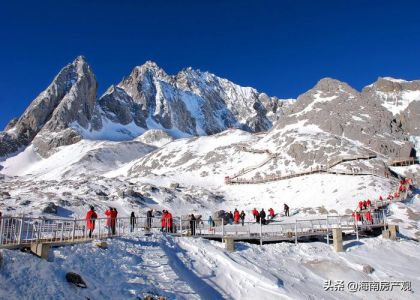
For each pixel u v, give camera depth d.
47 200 46.22
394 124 99.81
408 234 38.53
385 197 54.59
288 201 62.66
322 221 36.88
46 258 15.07
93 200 51.19
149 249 20.23
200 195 68.12
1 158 178.88
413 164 79.12
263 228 32.12
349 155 74.50
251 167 85.31
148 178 86.25
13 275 13.24
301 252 26.75
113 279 15.87
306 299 19.11
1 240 17.08
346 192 58.59
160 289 16.27
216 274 19.97
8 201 45.38
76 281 14.32
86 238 20.47
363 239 32.53
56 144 180.75
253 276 20.09
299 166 79.19
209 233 29.03
